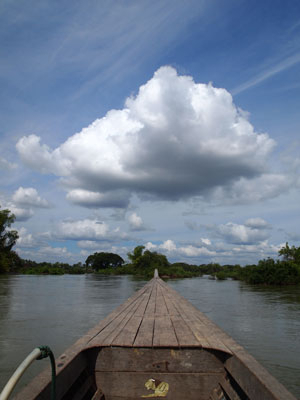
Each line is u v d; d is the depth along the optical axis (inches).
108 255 3823.8
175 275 2050.9
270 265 1187.3
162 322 174.4
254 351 288.7
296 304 594.9
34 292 842.8
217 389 112.1
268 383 79.7
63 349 294.5
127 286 1091.3
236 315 466.9
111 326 161.3
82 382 111.0
